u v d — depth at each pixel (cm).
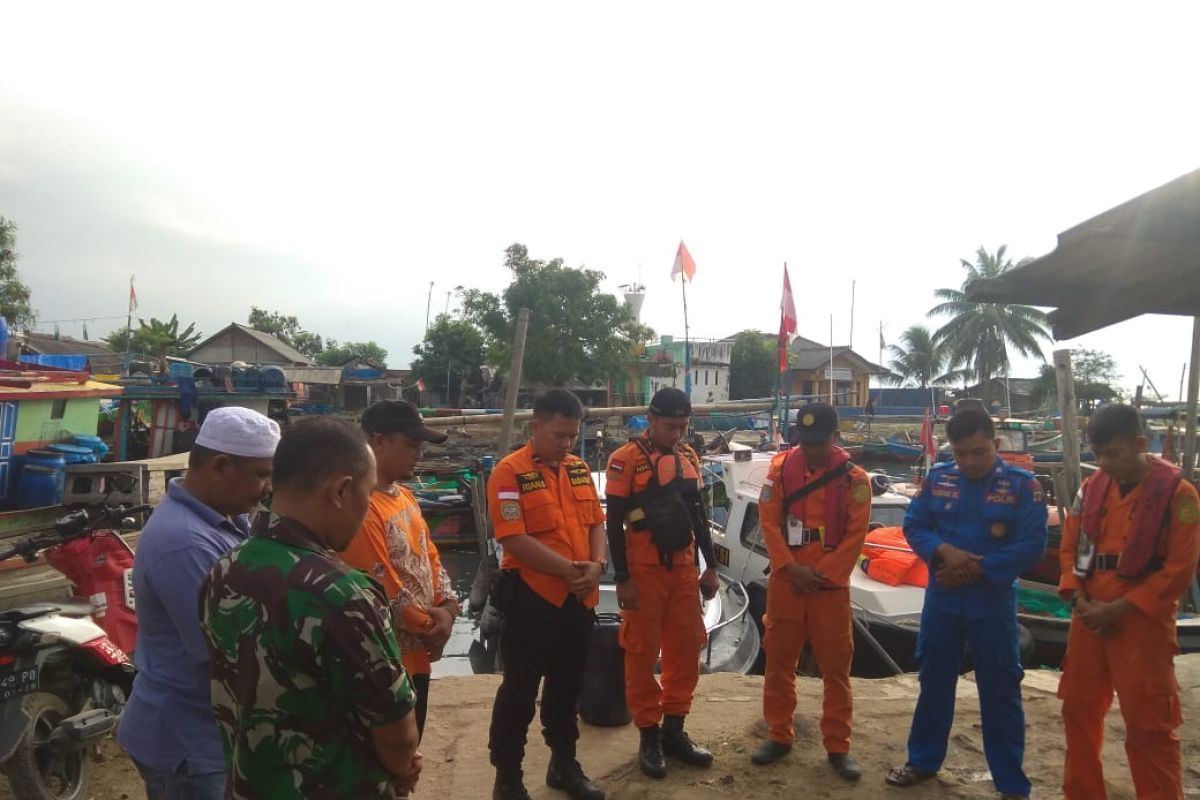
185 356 5266
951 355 4825
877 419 5228
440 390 4838
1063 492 898
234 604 167
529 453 356
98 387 741
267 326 7338
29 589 501
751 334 5572
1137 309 258
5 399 626
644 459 391
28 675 340
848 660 393
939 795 372
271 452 235
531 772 396
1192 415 1050
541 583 343
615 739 435
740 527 1003
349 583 166
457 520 1689
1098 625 328
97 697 379
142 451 1764
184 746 222
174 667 224
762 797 368
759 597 899
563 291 3669
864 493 391
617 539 381
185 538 221
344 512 180
